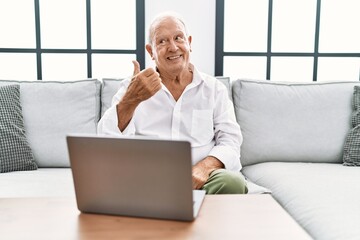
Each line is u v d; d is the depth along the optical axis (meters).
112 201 0.77
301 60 2.43
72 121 1.89
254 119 1.95
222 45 2.33
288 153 1.91
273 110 1.95
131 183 0.74
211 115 1.54
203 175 1.26
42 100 1.90
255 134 1.93
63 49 2.37
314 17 2.40
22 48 2.34
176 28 1.44
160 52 1.44
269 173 1.69
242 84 2.02
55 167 1.86
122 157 0.72
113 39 2.39
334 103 1.96
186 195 0.72
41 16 2.33
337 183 1.46
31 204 0.87
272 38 2.41
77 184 0.77
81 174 0.76
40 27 2.33
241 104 1.99
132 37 2.39
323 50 2.44
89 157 0.74
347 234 1.00
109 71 2.41
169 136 1.51
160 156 0.70
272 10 2.38
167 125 1.52
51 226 0.73
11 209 0.83
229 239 0.66
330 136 1.91
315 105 1.95
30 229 0.72
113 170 0.74
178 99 1.52
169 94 1.51
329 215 1.14
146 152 0.70
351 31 2.42
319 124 1.93
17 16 2.33
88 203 0.78
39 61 2.36
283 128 1.93
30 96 1.91
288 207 1.34
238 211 0.80
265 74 2.43
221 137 1.55
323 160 1.92
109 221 0.75
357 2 2.40
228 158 1.40
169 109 1.52
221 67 2.35
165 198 0.73
